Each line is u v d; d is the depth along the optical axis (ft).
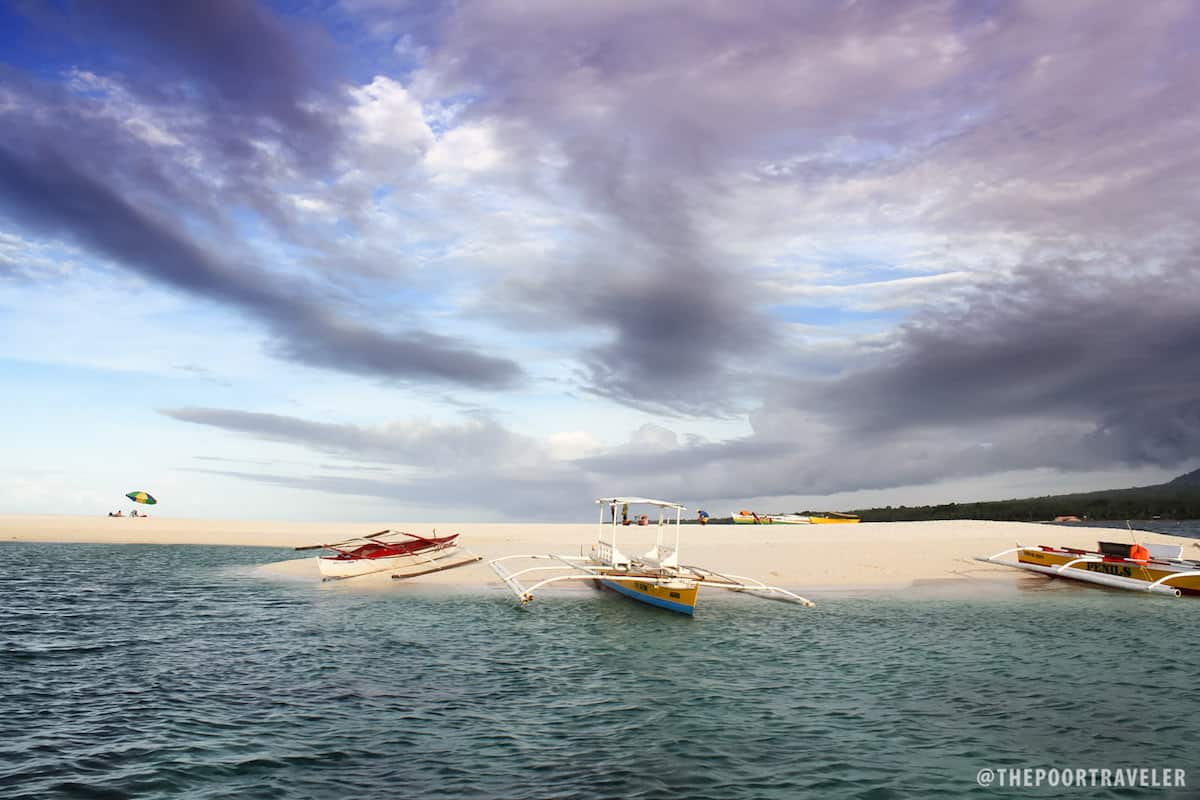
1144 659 67.00
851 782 38.65
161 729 47.03
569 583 123.03
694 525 243.81
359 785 38.01
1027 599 103.65
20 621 85.51
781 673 62.54
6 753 42.27
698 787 37.83
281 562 157.99
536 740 45.21
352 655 69.21
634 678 60.85
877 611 94.48
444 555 144.05
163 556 177.78
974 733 46.70
